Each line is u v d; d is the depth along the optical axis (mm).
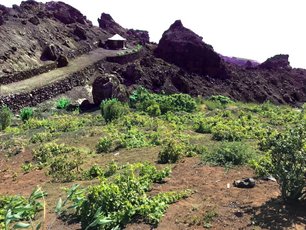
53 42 55594
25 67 43875
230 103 39250
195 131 20797
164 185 10820
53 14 70500
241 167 11938
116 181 10148
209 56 60344
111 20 92375
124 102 35656
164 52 62531
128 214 8648
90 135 20594
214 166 12250
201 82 56125
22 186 13156
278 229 7777
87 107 35219
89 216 8703
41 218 9328
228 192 9875
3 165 16688
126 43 75125
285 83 67062
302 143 8602
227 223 8203
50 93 41500
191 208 9055
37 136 20906
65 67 50062
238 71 64875
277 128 21391
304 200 9039
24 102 37156
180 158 13617
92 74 52812
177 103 30844
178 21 66688
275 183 10305
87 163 15062
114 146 17578
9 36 47688
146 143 17516
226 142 15359
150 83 50625
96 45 66938
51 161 15984
